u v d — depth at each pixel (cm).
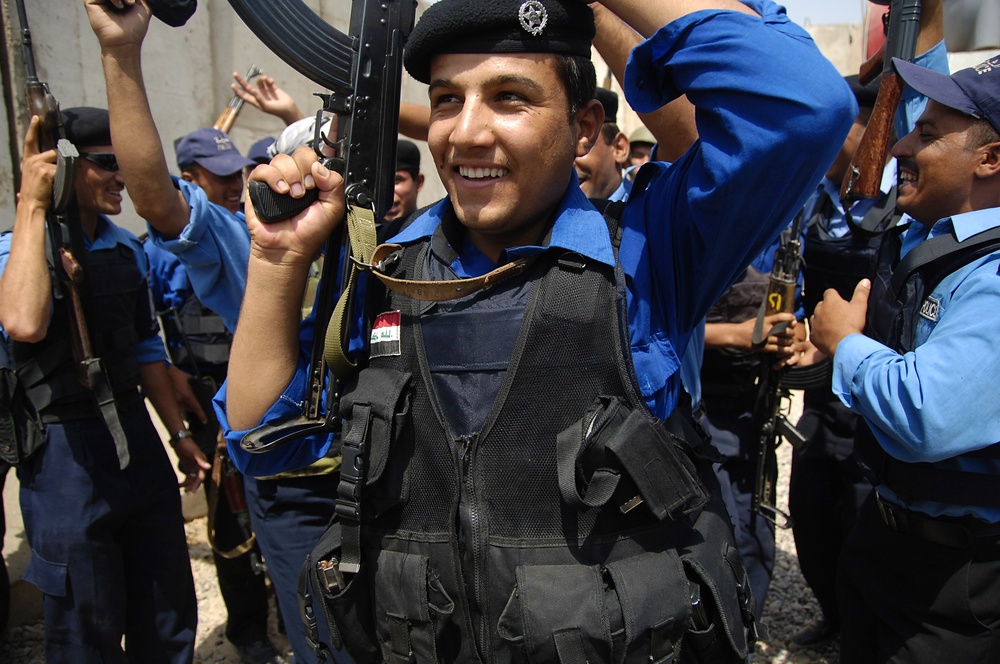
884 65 185
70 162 200
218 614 329
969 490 167
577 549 104
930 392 151
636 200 120
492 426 105
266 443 121
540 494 105
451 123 107
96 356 225
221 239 202
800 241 262
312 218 116
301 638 221
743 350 263
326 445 137
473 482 106
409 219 133
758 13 103
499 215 107
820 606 301
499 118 103
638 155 496
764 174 100
